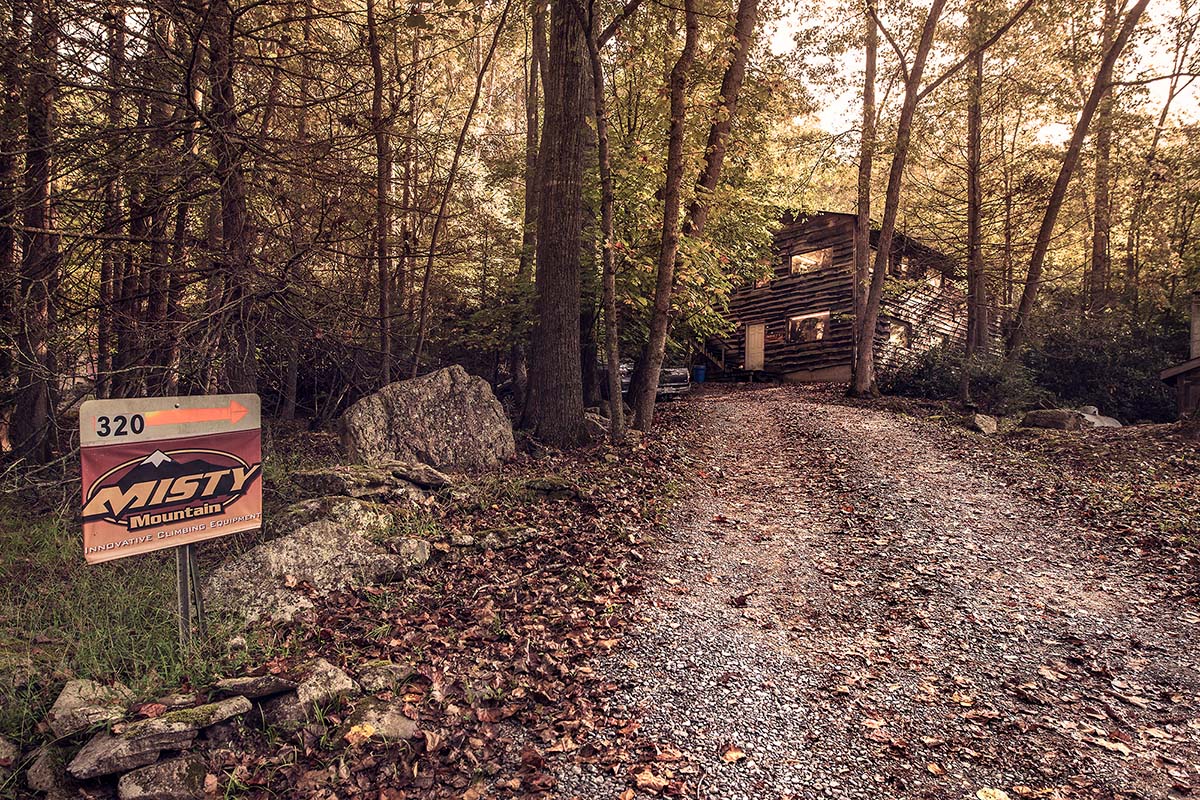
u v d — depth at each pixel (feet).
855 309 62.59
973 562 20.98
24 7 18.75
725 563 21.33
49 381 23.21
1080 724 12.37
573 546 21.91
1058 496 26.99
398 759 10.96
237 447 13.87
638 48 41.14
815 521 25.71
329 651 14.37
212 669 12.63
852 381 58.65
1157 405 52.31
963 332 86.84
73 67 19.58
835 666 14.75
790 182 72.90
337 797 10.07
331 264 29.04
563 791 10.39
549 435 36.32
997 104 63.52
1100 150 64.69
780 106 59.11
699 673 14.29
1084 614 17.11
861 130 61.11
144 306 27.53
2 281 20.83
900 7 55.36
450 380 32.35
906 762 11.31
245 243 23.30
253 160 21.61
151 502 12.36
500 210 62.80
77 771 9.48
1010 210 66.85
